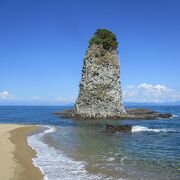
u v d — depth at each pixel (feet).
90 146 108.37
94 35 299.99
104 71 282.15
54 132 158.92
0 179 61.31
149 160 83.51
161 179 64.18
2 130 158.40
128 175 67.05
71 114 306.76
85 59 291.99
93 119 271.90
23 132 154.40
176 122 245.04
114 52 293.64
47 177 64.75
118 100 284.00
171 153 95.50
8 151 92.79
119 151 98.27
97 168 73.20
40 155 89.20
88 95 279.90
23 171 68.80
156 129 179.73
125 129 163.02
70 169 71.97
